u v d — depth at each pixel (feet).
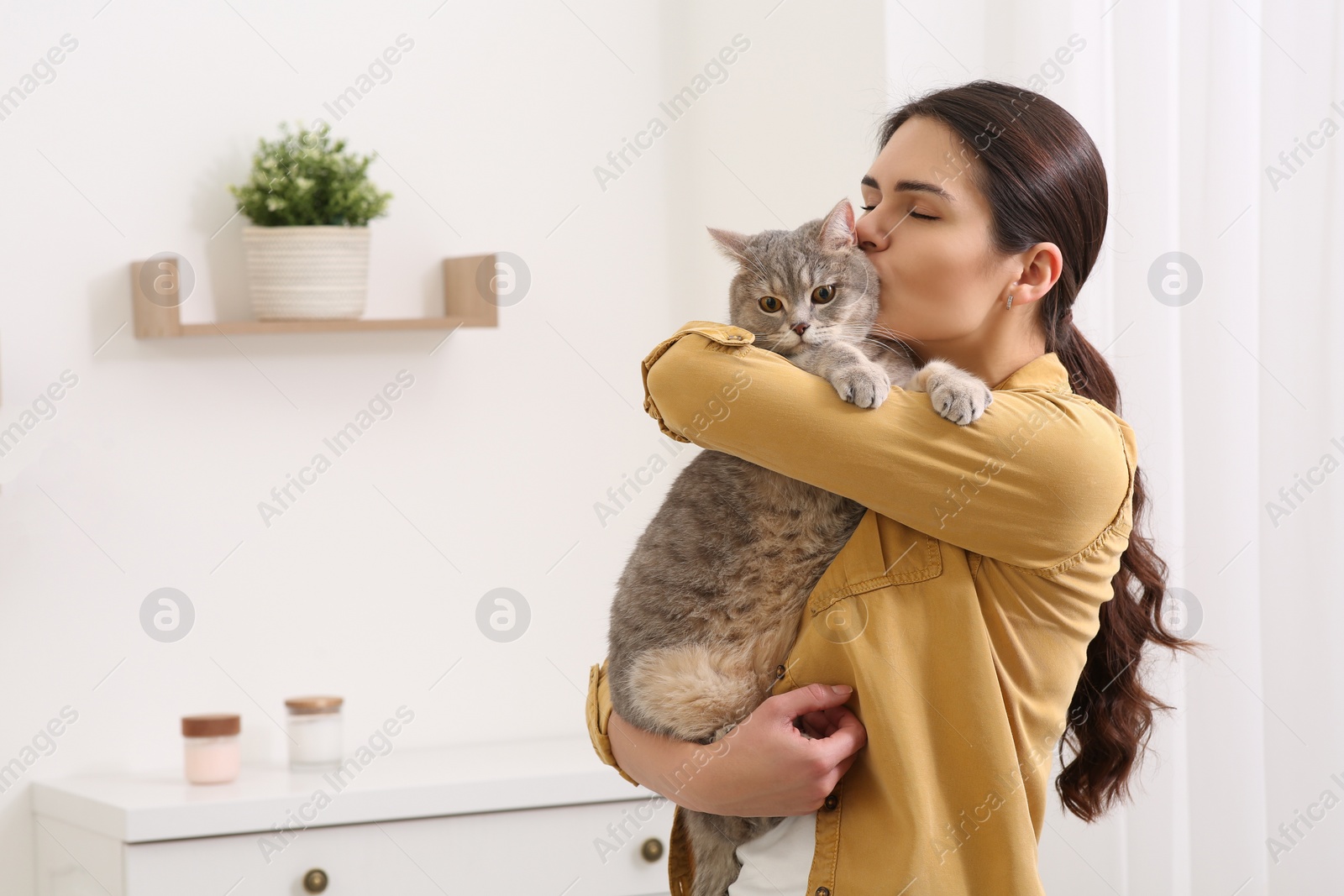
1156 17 5.54
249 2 7.44
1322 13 4.77
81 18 7.04
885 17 6.71
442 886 6.69
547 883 6.91
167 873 6.13
